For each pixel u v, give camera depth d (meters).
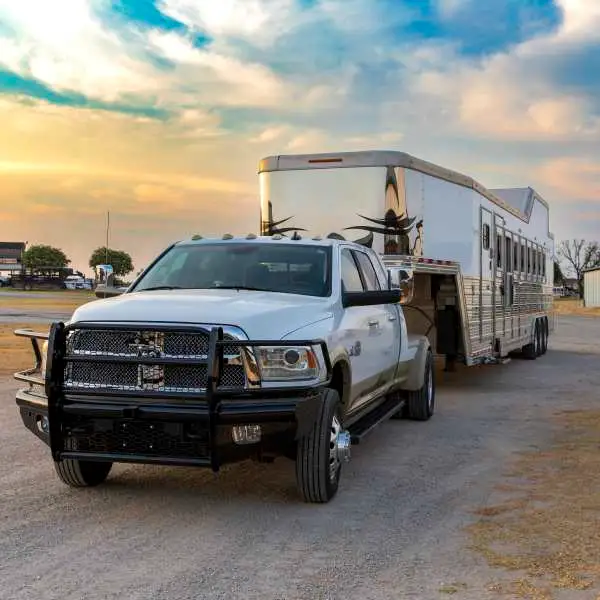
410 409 10.15
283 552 5.10
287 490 6.67
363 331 7.43
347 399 7.01
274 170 11.83
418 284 12.71
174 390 5.71
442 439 8.98
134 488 6.69
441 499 6.40
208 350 5.61
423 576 4.66
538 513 5.93
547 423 10.01
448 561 4.91
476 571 4.73
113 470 7.30
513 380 14.90
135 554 5.04
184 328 5.71
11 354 17.17
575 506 6.10
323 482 6.11
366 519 5.84
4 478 6.98
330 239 7.87
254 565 4.85
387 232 11.30
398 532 5.52
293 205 11.73
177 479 7.00
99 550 5.11
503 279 15.62
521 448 8.42
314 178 11.65
